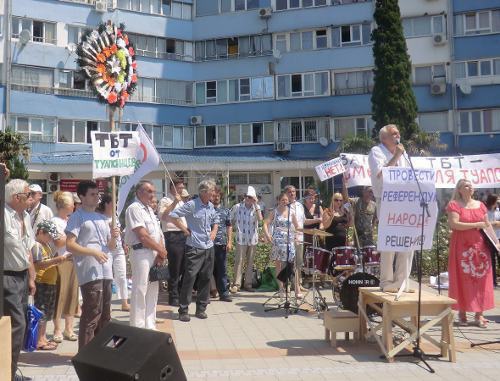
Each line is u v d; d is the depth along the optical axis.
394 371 6.13
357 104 33.62
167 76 35.78
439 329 8.29
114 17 34.16
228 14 36.03
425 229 6.66
